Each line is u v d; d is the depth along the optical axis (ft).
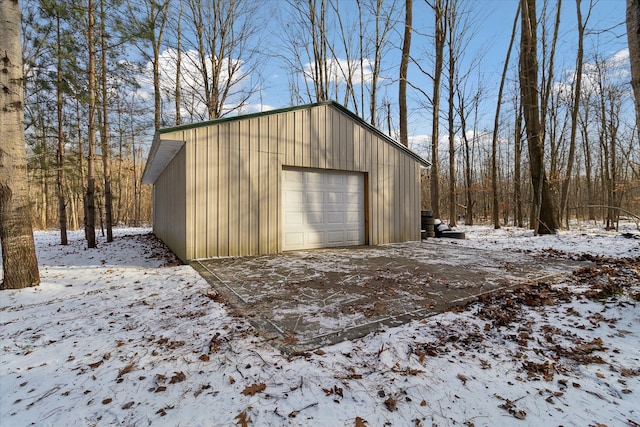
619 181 48.39
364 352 7.41
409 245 26.84
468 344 8.00
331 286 13.08
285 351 7.38
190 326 9.09
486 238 32.14
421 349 7.65
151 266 19.94
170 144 19.85
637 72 8.39
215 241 20.03
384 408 5.58
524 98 34.83
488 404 5.76
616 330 8.79
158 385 6.23
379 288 12.73
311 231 24.50
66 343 8.41
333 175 25.77
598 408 5.68
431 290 12.41
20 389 6.33
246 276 14.94
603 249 22.31
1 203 14.56
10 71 14.49
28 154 30.99
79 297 13.07
